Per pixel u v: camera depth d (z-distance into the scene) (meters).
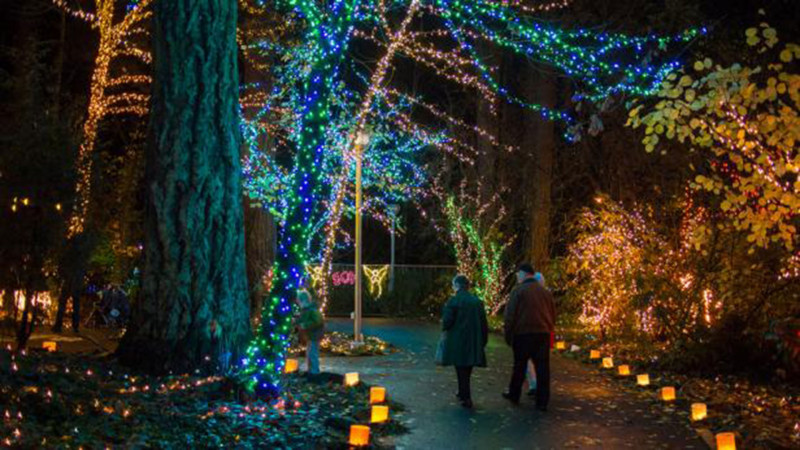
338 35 11.81
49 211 11.77
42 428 7.15
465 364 10.52
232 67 10.88
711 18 20.70
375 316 28.72
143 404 8.52
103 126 24.86
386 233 37.53
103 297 20.08
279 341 11.05
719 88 9.84
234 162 10.88
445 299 28.12
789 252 13.37
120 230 21.16
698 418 9.98
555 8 24.72
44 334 16.61
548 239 27.14
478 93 29.11
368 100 17.31
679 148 17.80
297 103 21.31
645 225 17.41
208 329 10.43
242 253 10.97
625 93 21.38
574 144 28.25
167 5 10.55
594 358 15.96
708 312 15.32
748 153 10.12
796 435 9.30
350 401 10.30
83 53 28.27
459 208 27.09
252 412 8.95
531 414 10.29
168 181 10.45
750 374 14.24
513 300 10.76
